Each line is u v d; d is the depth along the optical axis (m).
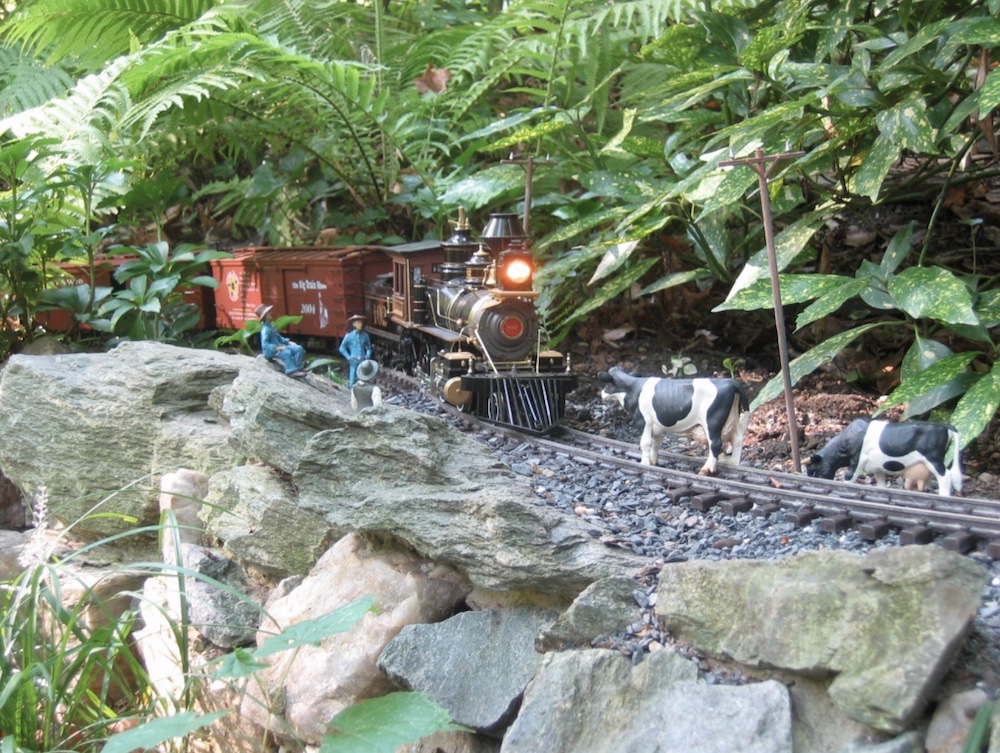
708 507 3.48
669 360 5.55
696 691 2.58
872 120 4.57
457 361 4.58
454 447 3.73
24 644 3.26
